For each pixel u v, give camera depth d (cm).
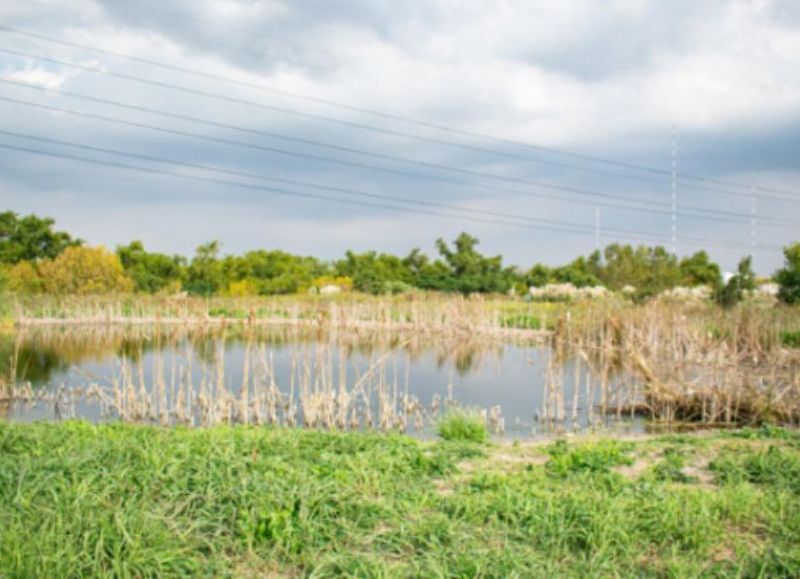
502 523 838
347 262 7119
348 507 850
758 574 727
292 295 5938
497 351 3472
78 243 6619
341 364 1920
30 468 895
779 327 3247
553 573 713
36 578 647
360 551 766
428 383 2561
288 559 748
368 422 1858
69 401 2083
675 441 1417
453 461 1175
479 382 2592
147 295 4962
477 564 707
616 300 4388
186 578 692
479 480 1019
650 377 2008
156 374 2117
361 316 4525
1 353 3081
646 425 1886
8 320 4116
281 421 1884
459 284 6525
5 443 1067
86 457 950
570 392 2409
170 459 959
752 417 1897
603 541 782
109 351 3189
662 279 5450
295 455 1091
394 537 786
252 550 753
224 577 702
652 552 793
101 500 802
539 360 3164
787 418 1875
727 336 3169
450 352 3416
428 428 1839
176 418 1903
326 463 1048
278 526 780
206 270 6247
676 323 3086
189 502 830
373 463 1060
